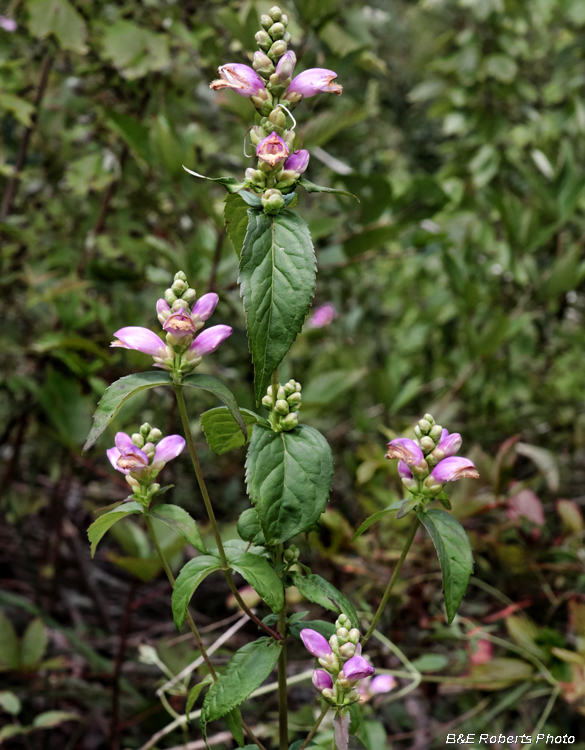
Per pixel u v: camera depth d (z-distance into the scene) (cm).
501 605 104
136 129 102
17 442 115
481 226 150
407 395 123
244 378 125
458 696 105
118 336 47
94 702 98
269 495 48
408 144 222
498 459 93
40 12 99
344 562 92
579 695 77
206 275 104
